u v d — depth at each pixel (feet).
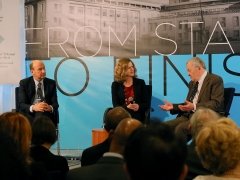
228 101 13.25
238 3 15.17
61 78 16.84
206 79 13.19
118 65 14.32
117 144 5.13
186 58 15.85
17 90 14.74
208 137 4.39
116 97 14.19
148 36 16.16
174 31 15.90
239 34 15.28
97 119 16.66
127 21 16.29
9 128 5.70
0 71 16.24
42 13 16.81
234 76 15.46
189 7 15.67
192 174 5.96
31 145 7.38
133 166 2.94
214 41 15.55
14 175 3.80
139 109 13.80
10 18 16.24
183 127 12.37
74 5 16.62
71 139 16.85
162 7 15.96
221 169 4.37
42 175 5.39
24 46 16.89
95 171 4.89
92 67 16.62
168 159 2.90
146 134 3.01
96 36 16.55
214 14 15.46
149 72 16.20
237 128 4.59
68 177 5.00
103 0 16.40
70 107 16.81
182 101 15.98
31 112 13.79
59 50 16.80
